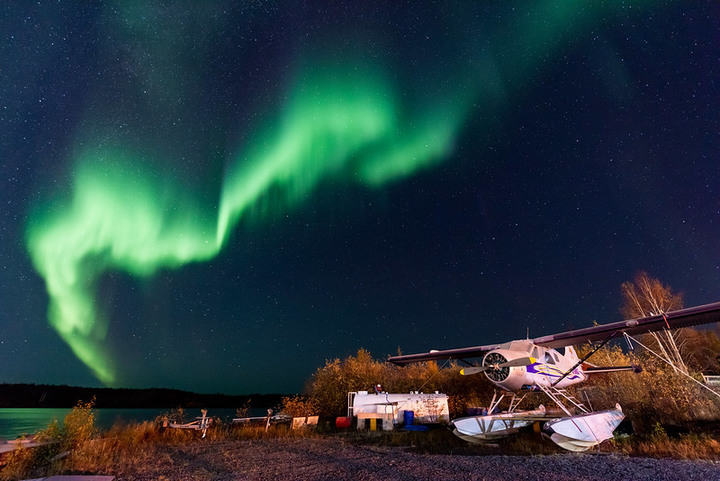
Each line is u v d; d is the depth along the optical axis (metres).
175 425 11.88
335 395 15.76
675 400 10.92
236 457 8.30
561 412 11.48
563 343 11.56
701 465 6.73
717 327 24.62
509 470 6.64
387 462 7.57
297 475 6.55
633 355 12.55
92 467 7.34
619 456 7.78
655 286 21.83
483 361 10.97
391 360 14.75
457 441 10.09
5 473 6.66
